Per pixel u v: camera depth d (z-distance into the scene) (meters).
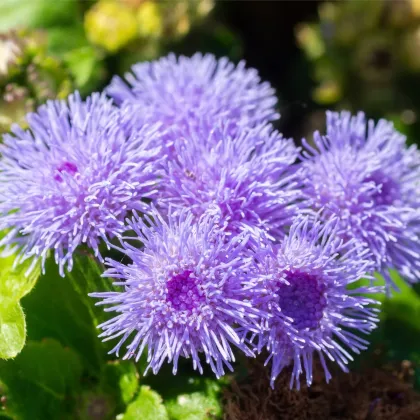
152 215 0.07
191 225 0.07
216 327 0.07
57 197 0.07
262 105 0.08
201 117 0.08
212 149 0.07
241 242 0.07
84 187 0.07
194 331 0.07
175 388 0.08
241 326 0.07
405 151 0.08
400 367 0.08
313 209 0.08
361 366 0.08
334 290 0.07
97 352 0.08
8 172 0.07
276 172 0.07
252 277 0.07
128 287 0.07
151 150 0.07
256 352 0.07
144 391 0.08
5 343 0.07
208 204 0.07
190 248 0.07
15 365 0.08
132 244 0.07
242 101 0.08
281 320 0.07
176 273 0.07
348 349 0.08
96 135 0.07
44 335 0.08
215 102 0.08
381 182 0.08
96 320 0.07
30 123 0.08
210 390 0.08
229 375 0.08
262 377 0.07
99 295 0.07
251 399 0.07
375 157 0.08
